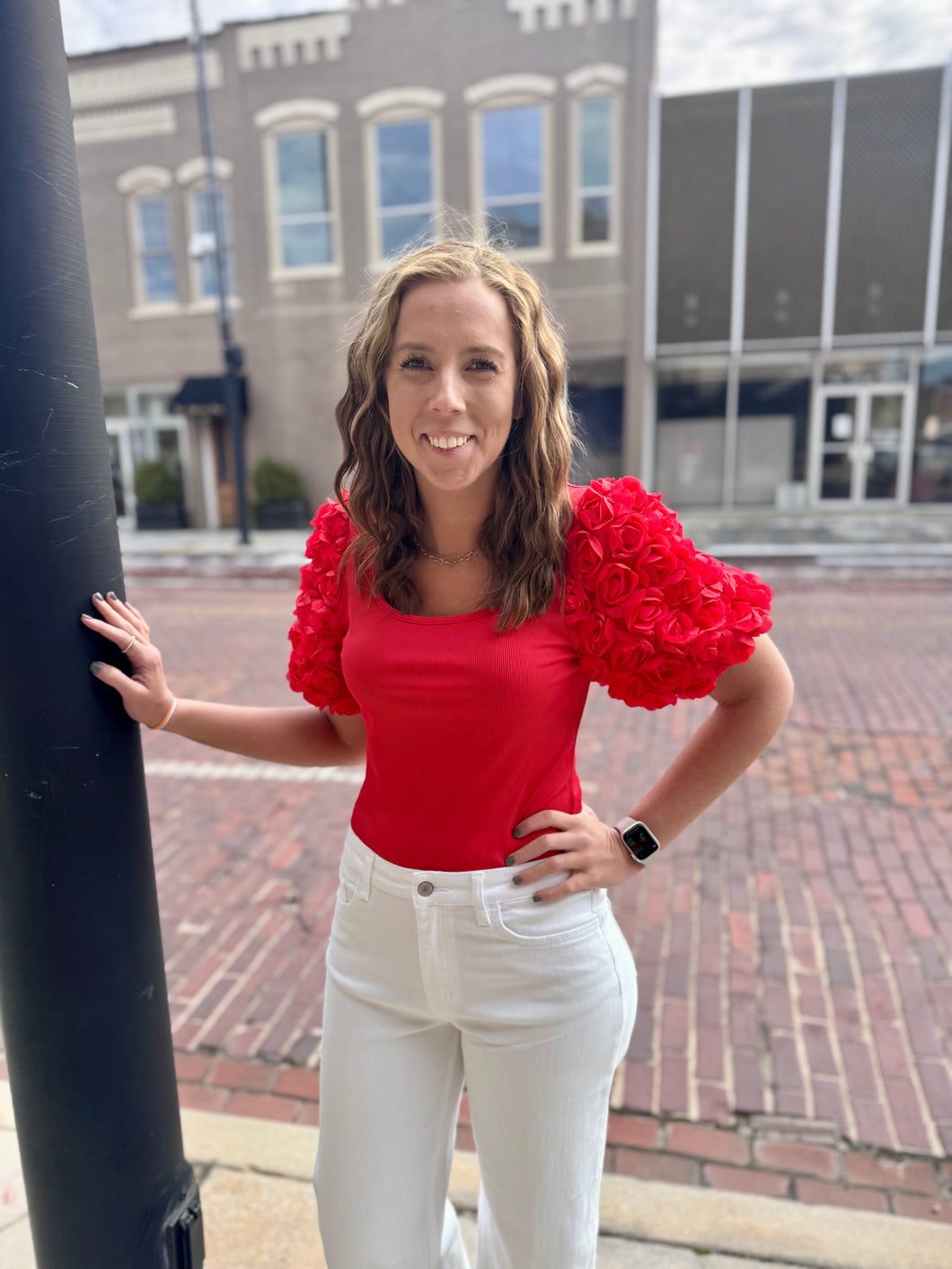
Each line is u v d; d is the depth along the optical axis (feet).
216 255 45.09
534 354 3.94
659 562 3.94
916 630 26.71
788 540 44.42
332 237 51.37
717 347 51.01
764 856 12.78
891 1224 6.52
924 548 41.27
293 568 41.93
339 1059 4.40
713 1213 6.61
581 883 4.15
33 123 3.80
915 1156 7.36
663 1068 8.45
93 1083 4.56
